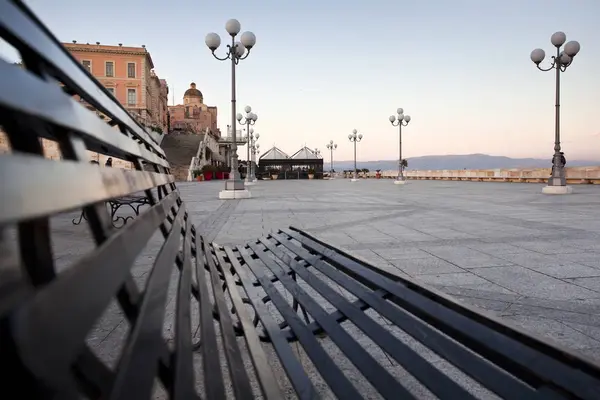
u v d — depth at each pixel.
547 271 4.91
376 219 10.38
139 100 68.50
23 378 0.44
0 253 0.60
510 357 1.27
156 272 1.34
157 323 1.08
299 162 69.81
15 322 0.45
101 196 0.98
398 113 35.47
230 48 18.03
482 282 4.44
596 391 1.04
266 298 2.92
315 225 9.29
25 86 0.70
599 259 5.54
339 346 1.79
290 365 1.77
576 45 17.59
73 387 0.56
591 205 13.44
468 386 2.32
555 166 19.61
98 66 66.88
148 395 0.80
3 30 0.70
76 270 0.69
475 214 11.30
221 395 1.30
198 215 11.52
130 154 1.79
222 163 80.19
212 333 1.69
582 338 2.96
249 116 39.81
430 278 4.62
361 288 2.37
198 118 114.19
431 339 1.63
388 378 1.51
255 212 12.30
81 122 1.03
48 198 0.65
